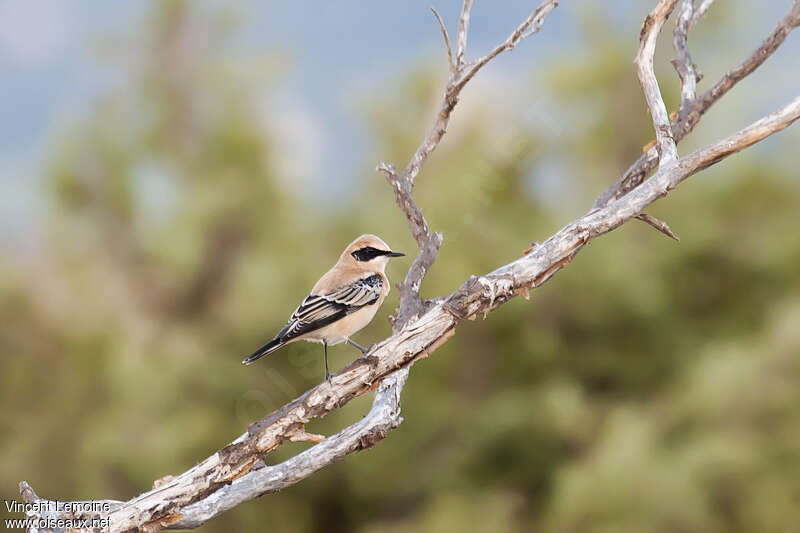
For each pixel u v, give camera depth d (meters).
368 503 15.44
